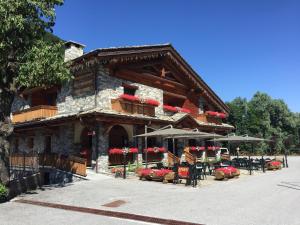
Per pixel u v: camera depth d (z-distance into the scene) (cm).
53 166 1944
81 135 2081
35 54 1231
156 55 2322
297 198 1084
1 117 1247
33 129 2325
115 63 2009
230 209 923
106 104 1938
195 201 1055
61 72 1323
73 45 2219
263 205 974
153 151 2188
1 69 1260
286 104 6700
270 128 5616
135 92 2202
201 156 2856
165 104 2709
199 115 2819
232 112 5388
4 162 1213
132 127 2133
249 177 1773
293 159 3672
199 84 2845
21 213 927
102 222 799
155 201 1065
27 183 1391
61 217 862
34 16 1282
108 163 1900
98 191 1286
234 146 4903
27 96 2625
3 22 1134
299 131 6319
